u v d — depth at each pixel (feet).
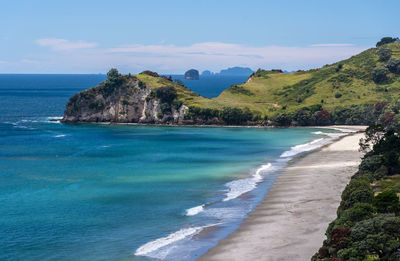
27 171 297.53
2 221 180.45
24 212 194.39
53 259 139.23
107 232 164.55
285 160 333.01
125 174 284.00
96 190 237.45
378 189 202.59
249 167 304.91
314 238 144.46
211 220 175.94
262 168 299.17
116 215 187.73
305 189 224.12
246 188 235.81
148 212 191.31
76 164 325.01
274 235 150.82
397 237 114.01
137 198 217.77
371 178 225.35
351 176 251.39
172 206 201.36
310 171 277.03
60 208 200.54
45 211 195.83
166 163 326.85
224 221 173.58
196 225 169.89
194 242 149.48
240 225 166.61
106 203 208.85
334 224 135.54
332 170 276.62
